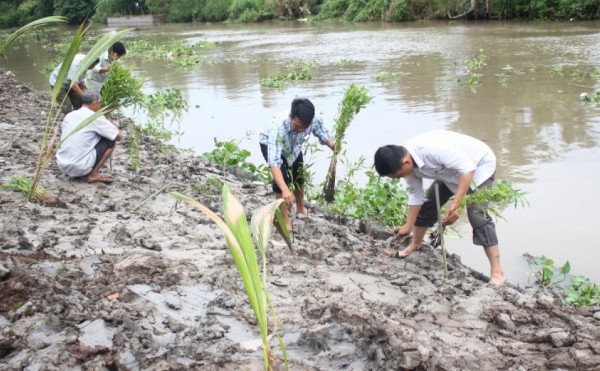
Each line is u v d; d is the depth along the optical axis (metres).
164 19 49.56
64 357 3.23
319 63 20.11
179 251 5.14
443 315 4.16
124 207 6.36
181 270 4.62
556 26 26.39
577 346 3.46
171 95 14.55
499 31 26.02
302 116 5.30
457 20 32.78
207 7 46.59
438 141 4.84
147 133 11.07
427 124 10.99
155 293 4.21
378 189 7.12
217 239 5.52
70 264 4.52
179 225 5.79
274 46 26.73
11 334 3.36
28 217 5.61
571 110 11.38
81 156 7.02
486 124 10.73
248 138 10.96
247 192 7.52
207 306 4.09
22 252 4.68
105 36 4.96
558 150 8.95
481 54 19.52
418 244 5.48
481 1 31.56
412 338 3.53
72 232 5.33
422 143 4.86
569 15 28.27
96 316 3.65
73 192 6.77
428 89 14.25
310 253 5.20
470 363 3.35
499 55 19.16
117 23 49.28
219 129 11.83
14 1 55.09
